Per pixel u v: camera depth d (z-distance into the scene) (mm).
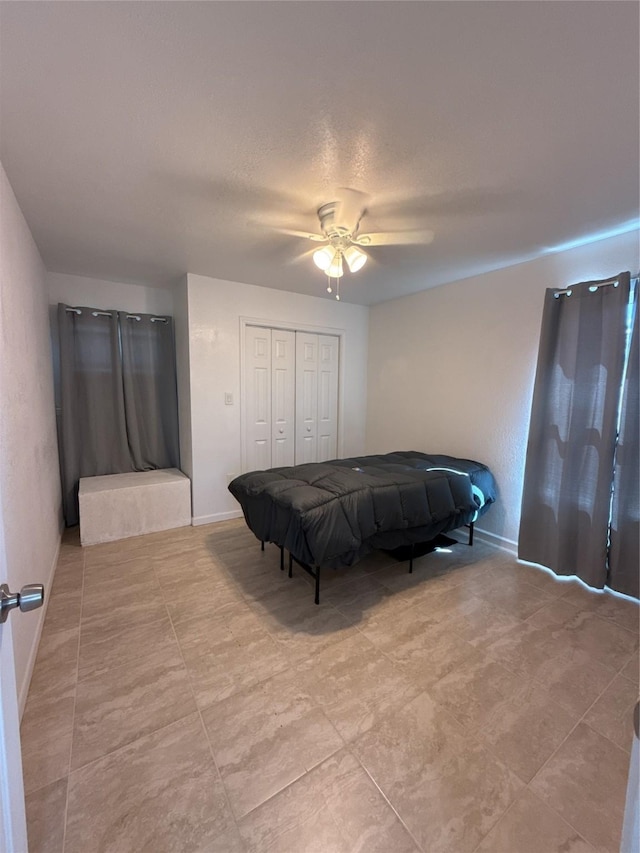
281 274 3232
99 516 3043
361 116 1327
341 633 1962
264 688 1593
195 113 1319
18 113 1313
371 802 1152
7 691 742
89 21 989
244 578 2520
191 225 2232
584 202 1935
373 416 4430
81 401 3395
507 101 1247
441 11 954
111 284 3490
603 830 1086
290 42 1048
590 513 2430
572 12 947
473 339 3262
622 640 1924
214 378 3461
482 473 2967
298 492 2182
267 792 1178
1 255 1543
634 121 1338
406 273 3148
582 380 2438
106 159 1590
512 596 2334
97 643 1866
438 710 1490
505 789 1195
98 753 1298
